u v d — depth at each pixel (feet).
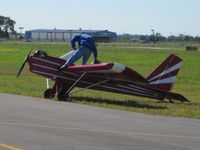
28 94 63.41
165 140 33.68
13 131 34.73
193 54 262.06
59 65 61.21
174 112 50.93
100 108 51.52
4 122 38.83
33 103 53.42
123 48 359.05
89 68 58.39
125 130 37.35
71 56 61.62
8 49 283.79
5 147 29.07
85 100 59.57
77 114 45.70
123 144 31.50
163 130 38.27
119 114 47.29
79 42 63.00
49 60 61.36
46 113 45.39
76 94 65.92
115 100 61.16
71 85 61.26
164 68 60.64
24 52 238.68
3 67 126.72
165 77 60.85
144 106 56.13
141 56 219.61
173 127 40.22
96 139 32.83
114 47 385.91
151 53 261.03
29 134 33.71
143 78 58.54
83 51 62.39
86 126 38.55
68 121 40.88
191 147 31.50
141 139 33.63
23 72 108.17
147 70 129.80
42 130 35.65
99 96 64.90
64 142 31.30
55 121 40.52
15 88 71.20
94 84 61.41
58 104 53.72
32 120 40.50
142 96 60.80
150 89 60.44
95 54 63.77
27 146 29.60
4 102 53.16
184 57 223.30
